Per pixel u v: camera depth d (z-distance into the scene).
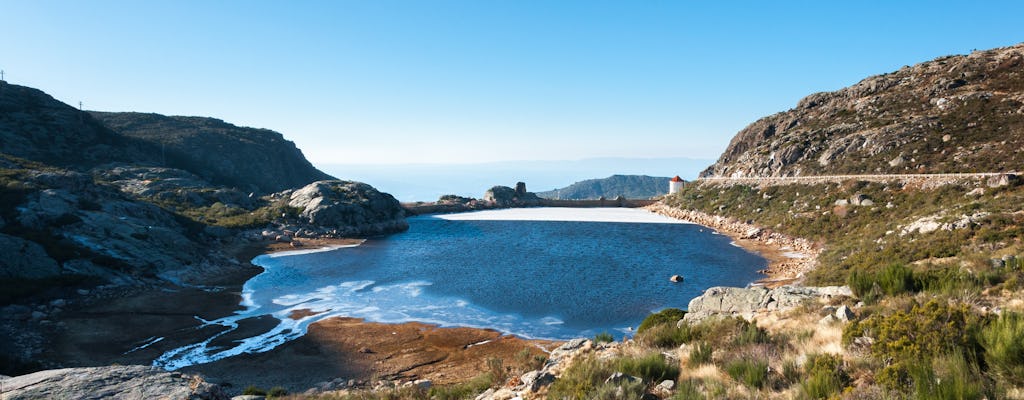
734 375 9.48
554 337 32.03
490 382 15.58
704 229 88.75
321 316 37.12
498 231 93.00
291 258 62.84
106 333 31.78
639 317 36.44
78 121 125.88
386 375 25.41
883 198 63.19
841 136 91.75
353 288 46.41
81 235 46.88
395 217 105.00
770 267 52.75
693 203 110.19
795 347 10.93
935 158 68.31
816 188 78.25
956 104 80.50
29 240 41.44
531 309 38.84
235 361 27.75
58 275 38.78
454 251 68.94
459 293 44.25
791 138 102.75
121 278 42.78
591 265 57.16
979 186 53.09
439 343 30.89
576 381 10.26
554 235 85.88
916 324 8.50
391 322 35.56
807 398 7.69
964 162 63.34
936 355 7.64
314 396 18.36
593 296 42.75
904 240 38.62
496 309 38.94
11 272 36.59
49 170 66.62
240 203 100.69
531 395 11.38
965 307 8.81
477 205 150.38
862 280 16.19
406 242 78.75
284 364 27.28
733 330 13.02
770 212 80.75
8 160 67.12
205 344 30.64
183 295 42.31
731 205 95.00
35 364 25.70
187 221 68.44
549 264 58.12
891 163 72.81
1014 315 8.18
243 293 44.19
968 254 27.91
